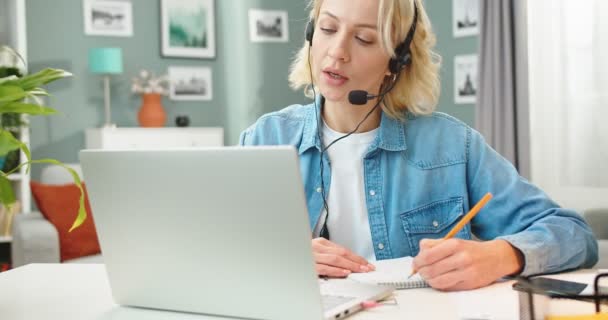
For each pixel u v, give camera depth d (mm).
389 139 1532
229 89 5734
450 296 1099
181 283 1009
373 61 1432
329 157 1557
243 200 907
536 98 4602
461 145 1555
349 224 1535
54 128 5047
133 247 1031
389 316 978
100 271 1368
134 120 5352
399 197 1523
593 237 1392
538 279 1022
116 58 4871
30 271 1378
